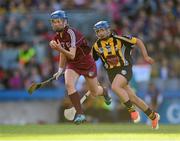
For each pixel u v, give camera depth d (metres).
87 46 30.95
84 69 31.00
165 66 59.56
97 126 41.44
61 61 31.81
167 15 66.12
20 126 41.75
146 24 64.44
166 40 62.94
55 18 29.78
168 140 26.09
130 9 65.56
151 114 32.75
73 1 64.00
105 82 56.00
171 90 58.84
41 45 59.31
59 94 57.06
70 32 30.03
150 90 55.81
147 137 27.98
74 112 30.83
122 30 63.19
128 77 32.06
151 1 66.56
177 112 58.34
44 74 57.41
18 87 57.25
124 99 31.77
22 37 60.50
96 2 64.62
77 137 28.05
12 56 58.50
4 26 60.78
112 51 31.95
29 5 63.38
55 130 35.16
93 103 55.78
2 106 56.72
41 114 57.06
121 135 29.56
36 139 26.97
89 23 62.12
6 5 63.06
